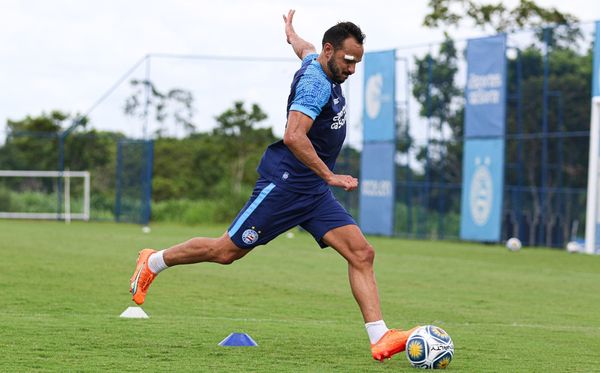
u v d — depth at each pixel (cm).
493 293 3675
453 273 4547
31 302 2998
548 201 6625
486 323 2744
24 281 3625
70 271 4066
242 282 3809
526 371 1803
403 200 7619
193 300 3173
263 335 2217
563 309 3194
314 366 1784
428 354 1783
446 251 6109
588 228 6081
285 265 4712
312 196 1930
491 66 6706
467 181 6919
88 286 3503
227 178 11031
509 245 6275
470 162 6894
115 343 2011
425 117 7456
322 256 5362
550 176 7419
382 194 7800
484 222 6788
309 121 1848
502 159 6656
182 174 11125
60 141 9994
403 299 3397
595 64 5997
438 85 7369
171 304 3044
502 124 6644
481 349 2103
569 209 6600
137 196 9200
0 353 1852
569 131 7306
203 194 11144
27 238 6372
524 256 5781
